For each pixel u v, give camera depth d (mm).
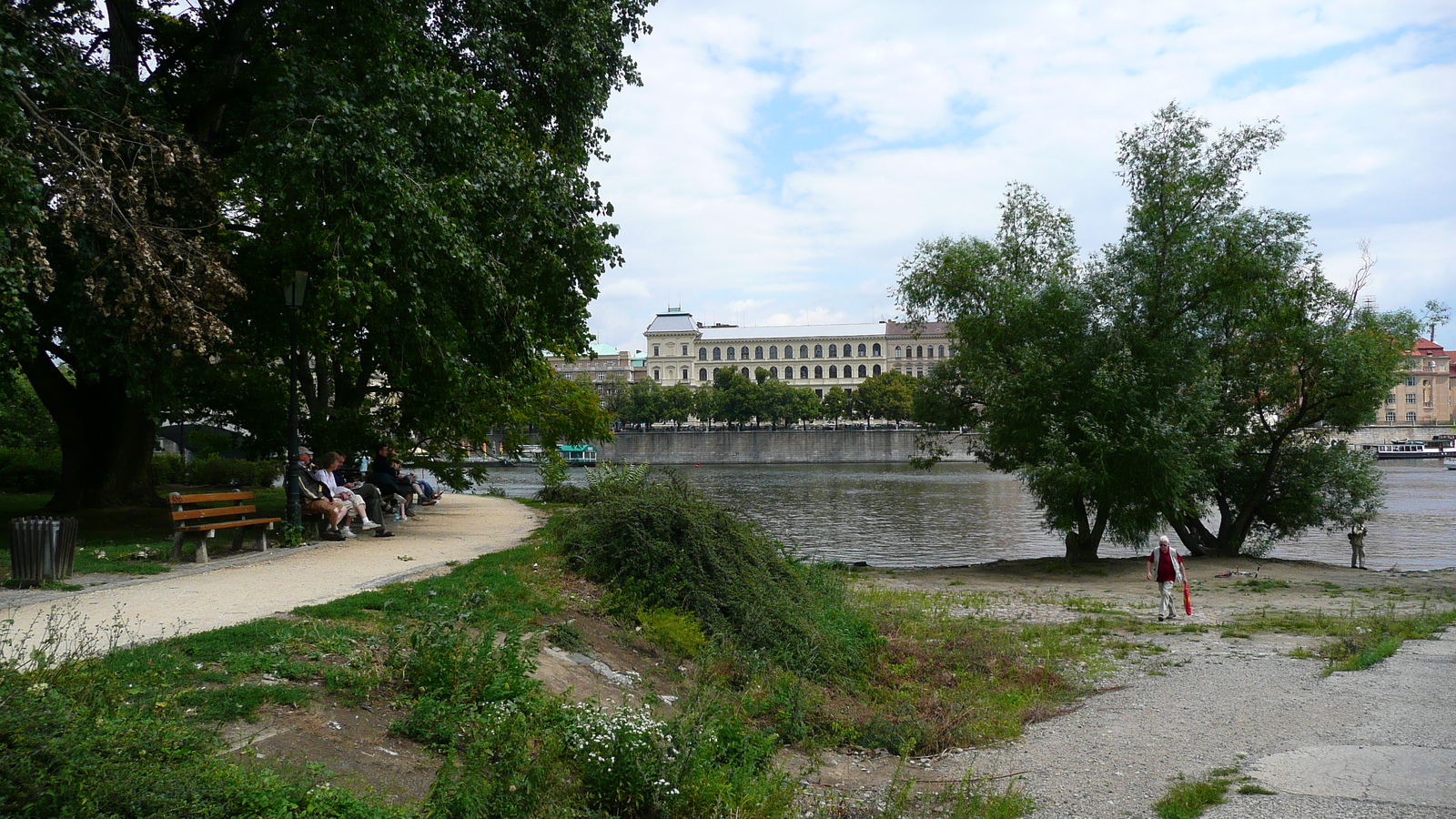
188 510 12812
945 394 32875
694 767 7160
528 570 13492
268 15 17484
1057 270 31984
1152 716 10602
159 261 13758
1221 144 28656
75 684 5500
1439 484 82250
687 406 151500
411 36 16938
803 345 182125
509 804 5969
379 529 18062
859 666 12547
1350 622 17969
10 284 11812
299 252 16344
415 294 15727
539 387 30297
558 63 20578
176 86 19984
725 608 12555
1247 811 7070
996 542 40125
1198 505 31828
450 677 7570
